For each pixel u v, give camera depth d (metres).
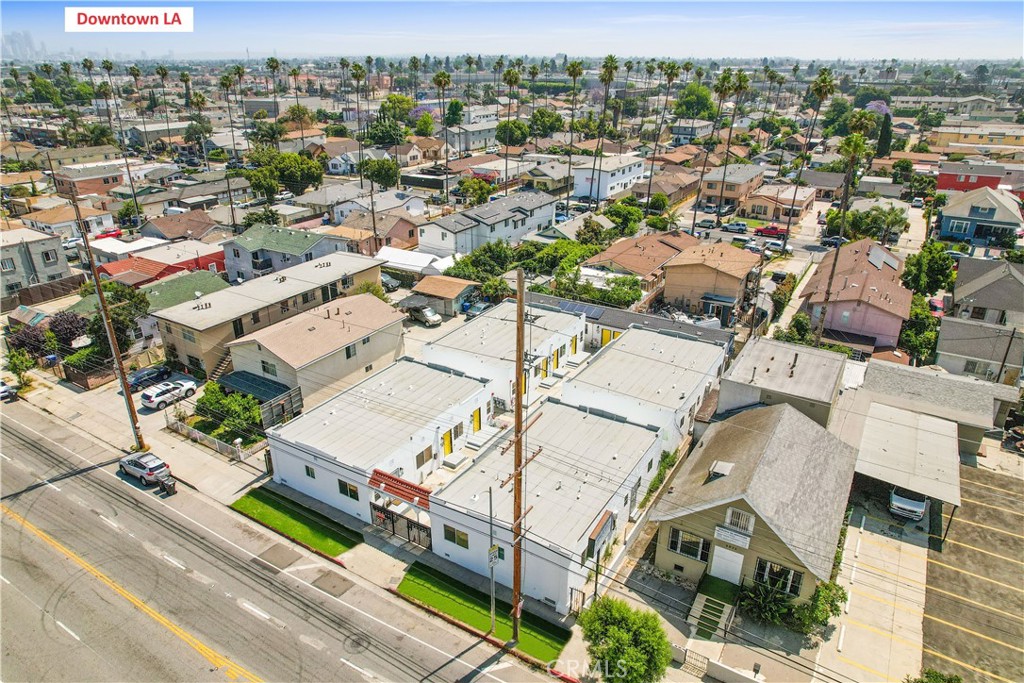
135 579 28.80
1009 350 46.44
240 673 24.11
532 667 24.67
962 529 32.22
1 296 59.53
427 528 30.81
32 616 26.66
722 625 26.30
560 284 58.34
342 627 26.39
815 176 110.25
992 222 79.75
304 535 31.81
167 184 107.44
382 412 37.28
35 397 45.47
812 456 30.80
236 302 50.25
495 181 111.25
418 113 189.00
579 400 39.88
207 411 41.59
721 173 104.94
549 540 26.78
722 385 36.88
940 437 35.97
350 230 74.62
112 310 47.41
